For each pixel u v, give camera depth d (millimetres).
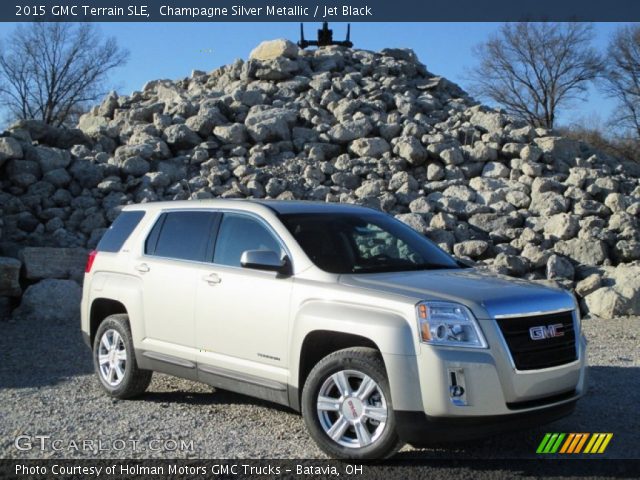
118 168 17188
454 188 17328
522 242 15375
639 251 15156
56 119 42844
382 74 24953
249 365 6152
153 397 7398
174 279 6820
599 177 17969
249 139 19000
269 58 24484
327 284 5773
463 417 5113
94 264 7781
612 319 12531
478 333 5234
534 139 19922
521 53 42438
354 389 5543
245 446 5867
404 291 5484
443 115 21859
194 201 7211
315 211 6680
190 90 25359
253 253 6000
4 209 15695
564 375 5516
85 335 7820
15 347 9805
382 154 18797
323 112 20906
